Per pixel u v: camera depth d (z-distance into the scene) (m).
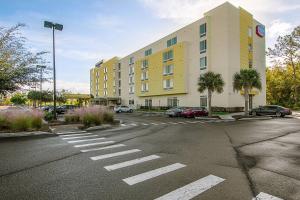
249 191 4.89
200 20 39.22
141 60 54.31
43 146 10.05
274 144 10.48
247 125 19.44
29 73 15.55
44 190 5.00
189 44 41.44
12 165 6.97
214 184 5.30
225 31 35.31
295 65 44.94
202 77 29.56
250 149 9.34
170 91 44.66
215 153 8.59
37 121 15.54
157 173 6.13
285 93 52.72
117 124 20.72
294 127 17.56
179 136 13.13
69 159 7.69
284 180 5.56
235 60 36.03
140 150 9.12
